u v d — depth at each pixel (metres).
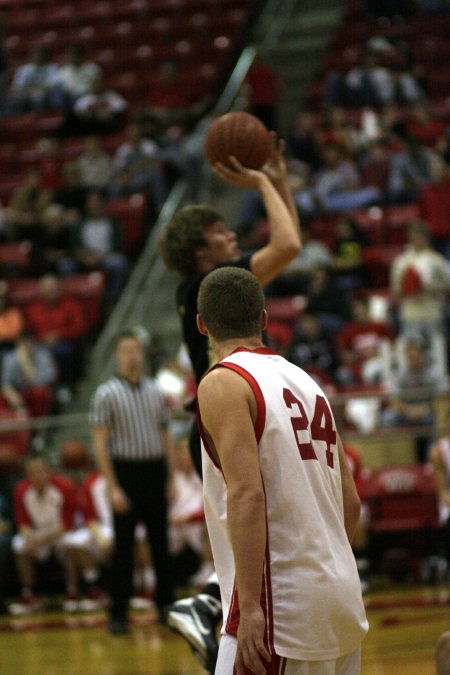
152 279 19.11
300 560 3.73
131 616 11.59
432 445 13.29
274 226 5.47
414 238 15.96
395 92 22.50
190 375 15.40
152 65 25.56
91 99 22.97
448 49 24.08
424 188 18.41
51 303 17.44
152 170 20.22
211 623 5.71
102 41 26.80
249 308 4.15
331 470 4.00
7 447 14.12
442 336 15.55
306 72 24.88
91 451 14.70
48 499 13.15
